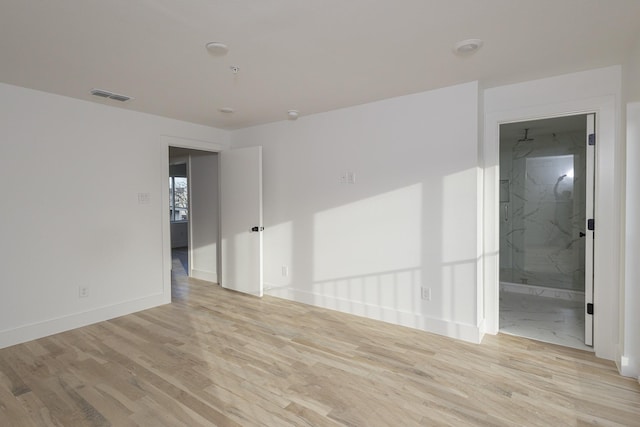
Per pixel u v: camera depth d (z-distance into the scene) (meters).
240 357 2.66
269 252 4.41
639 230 2.29
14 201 2.93
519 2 1.71
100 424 1.87
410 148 3.20
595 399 2.09
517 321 3.48
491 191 3.06
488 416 1.93
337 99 3.32
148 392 2.17
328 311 3.77
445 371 2.44
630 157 2.28
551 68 2.58
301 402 2.07
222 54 2.29
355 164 3.57
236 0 1.67
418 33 2.03
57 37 2.04
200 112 3.81
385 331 3.17
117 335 3.12
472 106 2.86
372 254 3.48
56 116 3.17
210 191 5.25
